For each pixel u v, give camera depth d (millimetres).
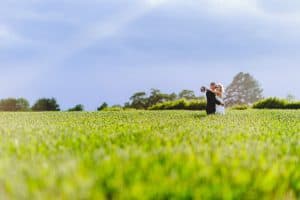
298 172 3482
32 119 12422
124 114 16922
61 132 7047
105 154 4172
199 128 8164
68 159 3818
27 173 3227
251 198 2824
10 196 2758
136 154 4027
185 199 2727
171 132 7141
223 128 8242
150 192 2693
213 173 3225
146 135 6547
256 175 3271
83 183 2748
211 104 16688
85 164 3576
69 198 2582
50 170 3264
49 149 4789
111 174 3184
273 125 9594
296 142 5910
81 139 5719
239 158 4039
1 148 4801
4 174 3203
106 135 6453
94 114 16969
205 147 4781
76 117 14008
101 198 2600
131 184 2873
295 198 3096
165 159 3910
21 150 4652
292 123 10500
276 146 5312
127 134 6746
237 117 13711
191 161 3551
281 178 3293
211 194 2732
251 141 5641
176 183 2883
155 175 3010
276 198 2977
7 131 7160
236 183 2951
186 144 5035
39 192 2652
